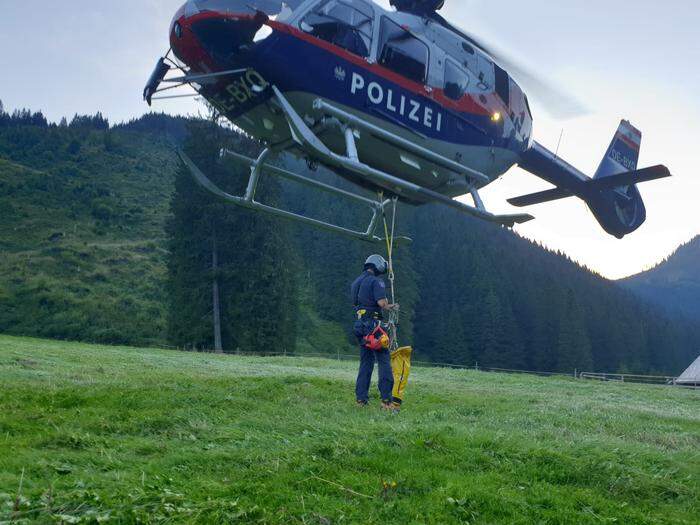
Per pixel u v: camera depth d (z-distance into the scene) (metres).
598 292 107.88
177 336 39.44
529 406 8.28
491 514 3.48
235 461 4.12
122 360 14.48
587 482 4.23
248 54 8.52
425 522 3.31
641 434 6.45
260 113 9.30
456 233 98.38
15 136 132.00
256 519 3.10
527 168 13.67
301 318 65.75
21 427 4.88
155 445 4.51
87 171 114.88
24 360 11.76
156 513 3.02
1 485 3.31
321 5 8.77
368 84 9.12
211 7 8.50
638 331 93.75
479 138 10.69
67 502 3.01
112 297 57.41
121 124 163.38
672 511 3.88
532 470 4.30
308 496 3.52
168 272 41.72
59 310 52.06
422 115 9.73
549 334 73.94
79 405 5.91
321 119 9.05
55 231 75.94
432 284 80.31
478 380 16.86
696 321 148.62
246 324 38.44
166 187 110.75
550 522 3.47
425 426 5.50
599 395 13.82
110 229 80.75
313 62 8.67
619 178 13.77
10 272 59.62
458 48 10.37
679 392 17.92
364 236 10.31
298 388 7.68
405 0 10.23
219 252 40.50
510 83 11.25
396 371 7.04
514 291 85.62
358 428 5.35
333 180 94.12
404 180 10.24
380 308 7.05
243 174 39.56
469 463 4.38
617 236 17.83
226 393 6.90
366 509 3.43
